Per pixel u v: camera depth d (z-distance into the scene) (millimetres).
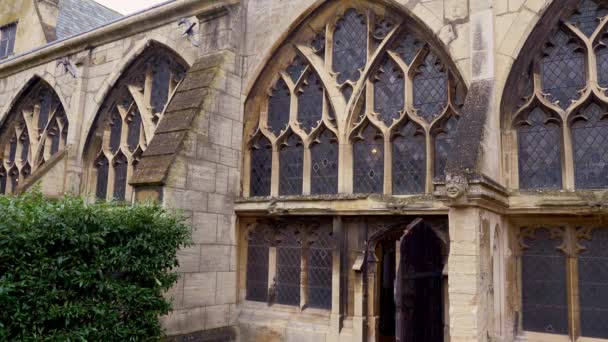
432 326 6340
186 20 9430
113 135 11188
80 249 5355
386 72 7867
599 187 6086
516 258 6465
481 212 5234
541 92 6520
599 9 6340
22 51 15609
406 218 7188
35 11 15531
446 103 7172
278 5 8711
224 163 8203
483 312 5059
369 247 7457
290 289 8195
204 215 7703
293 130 8477
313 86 8547
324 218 7926
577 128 6328
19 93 13164
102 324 5547
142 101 10625
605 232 6066
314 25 8578
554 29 6555
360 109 7934
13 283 4668
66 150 11219
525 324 6359
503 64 6465
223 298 8016
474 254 4953
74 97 11492
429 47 7406
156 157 7449
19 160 13297
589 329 6016
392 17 7801
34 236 4879
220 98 8211
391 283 10852
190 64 9547
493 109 6172
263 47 8719
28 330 4887
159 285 6148
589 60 6227
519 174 6547
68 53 12094
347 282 7551
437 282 6684
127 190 10453
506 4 6590
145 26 10477
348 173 7801
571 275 6141
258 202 8133
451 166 5328
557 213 6016
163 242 6184
